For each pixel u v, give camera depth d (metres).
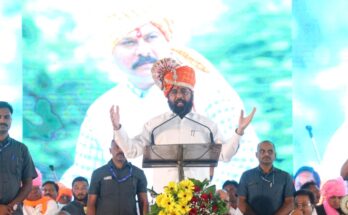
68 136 15.16
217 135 13.84
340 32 15.07
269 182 12.95
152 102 15.20
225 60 15.20
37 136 15.12
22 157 12.45
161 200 9.65
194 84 14.05
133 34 15.29
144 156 11.60
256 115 15.11
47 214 14.25
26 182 12.46
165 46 15.26
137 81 15.23
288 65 15.11
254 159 15.03
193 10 15.24
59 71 15.19
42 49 15.16
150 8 15.31
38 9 15.17
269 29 15.14
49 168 15.10
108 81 15.24
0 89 15.10
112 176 13.06
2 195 12.20
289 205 12.89
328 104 15.06
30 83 15.15
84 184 14.24
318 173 14.94
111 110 13.23
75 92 15.20
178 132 13.73
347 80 15.05
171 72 13.95
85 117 15.19
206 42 15.23
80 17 15.24
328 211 14.57
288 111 15.08
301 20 15.12
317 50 15.08
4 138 12.40
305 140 15.03
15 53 15.12
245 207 12.90
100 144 15.16
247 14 15.19
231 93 15.16
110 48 15.26
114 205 12.98
